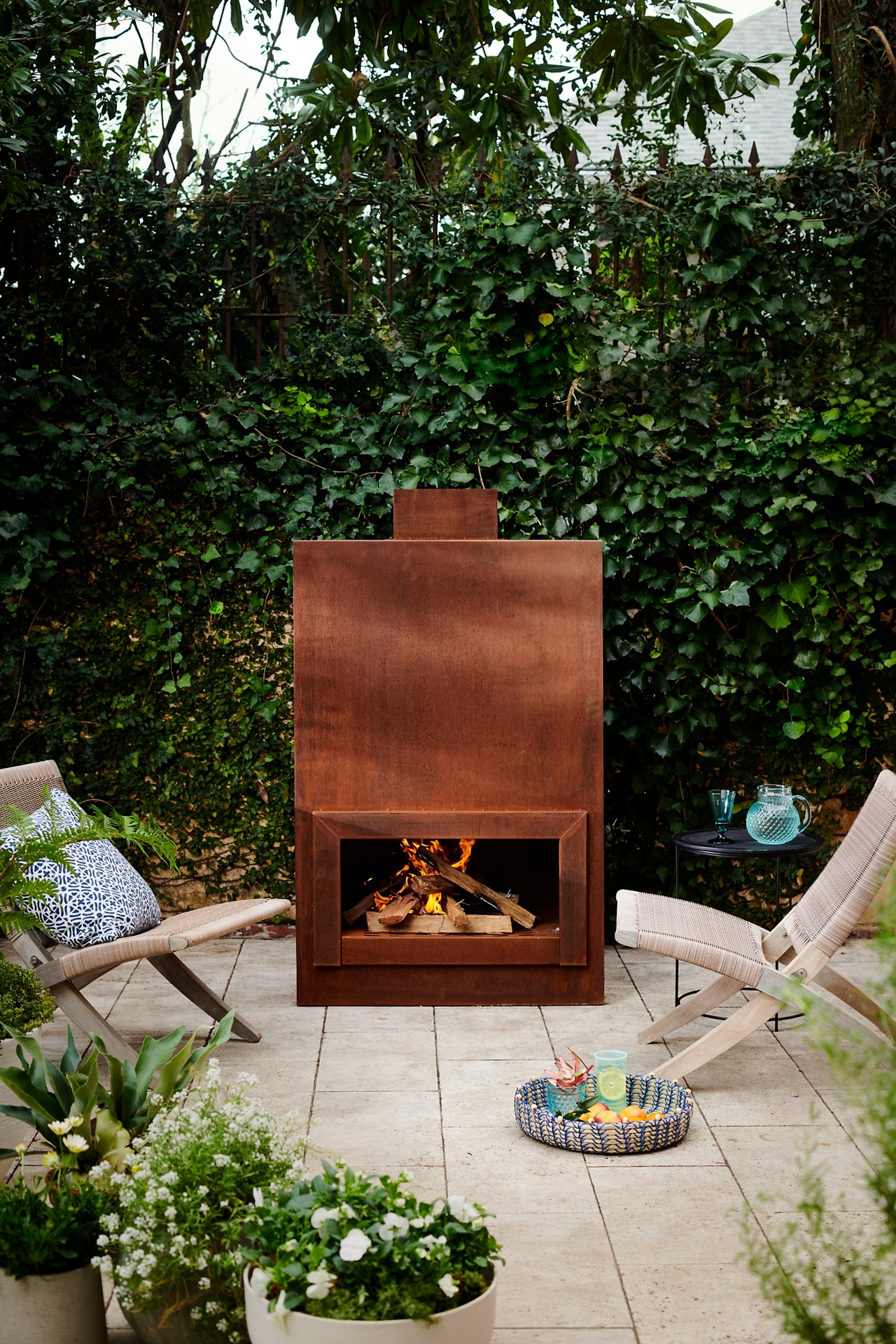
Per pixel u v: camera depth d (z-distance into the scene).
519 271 5.22
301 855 4.66
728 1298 2.63
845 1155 3.34
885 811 3.79
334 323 5.42
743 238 5.27
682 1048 4.20
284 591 5.57
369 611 4.60
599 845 4.62
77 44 5.46
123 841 5.64
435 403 5.39
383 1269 2.11
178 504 5.55
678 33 6.54
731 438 5.35
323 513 5.46
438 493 4.77
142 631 5.55
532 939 4.64
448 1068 4.02
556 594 4.58
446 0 6.55
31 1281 2.34
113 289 5.37
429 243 5.29
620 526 5.40
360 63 6.53
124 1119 2.83
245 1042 4.29
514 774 4.61
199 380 5.41
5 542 5.36
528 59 6.89
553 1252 2.83
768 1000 3.76
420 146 6.20
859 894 3.69
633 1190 3.14
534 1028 4.42
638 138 5.93
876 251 5.33
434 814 4.59
